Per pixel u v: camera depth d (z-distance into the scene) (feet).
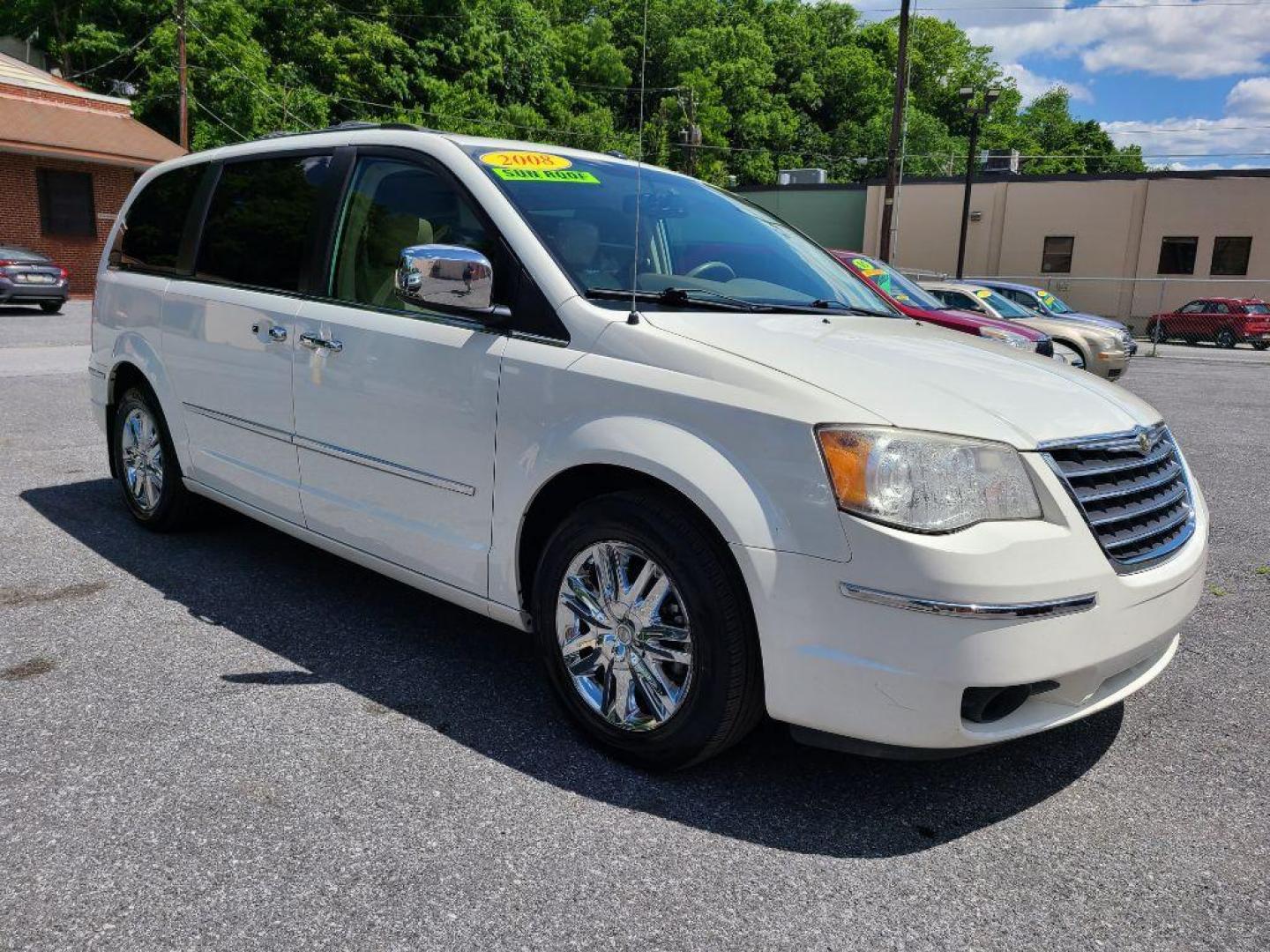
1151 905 7.20
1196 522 9.51
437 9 159.43
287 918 6.72
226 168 14.11
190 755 8.87
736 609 8.01
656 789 8.59
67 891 6.91
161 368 14.39
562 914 6.86
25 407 27.25
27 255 60.80
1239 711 10.65
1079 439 8.13
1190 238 104.06
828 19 259.60
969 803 8.59
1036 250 110.22
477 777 8.67
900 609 7.29
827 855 7.70
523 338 9.50
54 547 14.99
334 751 9.04
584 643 9.18
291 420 11.94
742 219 12.91
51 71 141.18
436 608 12.92
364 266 11.36
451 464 9.97
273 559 14.74
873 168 224.94
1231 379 54.03
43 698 9.91
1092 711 8.32
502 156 10.96
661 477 8.16
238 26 126.41
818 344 9.07
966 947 6.68
